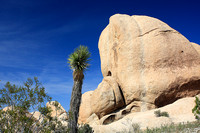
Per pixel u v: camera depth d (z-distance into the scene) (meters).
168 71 22.81
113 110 24.98
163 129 10.24
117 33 29.53
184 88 21.88
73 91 11.62
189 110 17.53
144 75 23.98
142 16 29.80
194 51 24.25
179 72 22.47
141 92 23.30
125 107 24.91
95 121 27.14
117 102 24.73
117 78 27.38
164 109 19.02
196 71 22.36
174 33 25.70
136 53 25.50
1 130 4.62
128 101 24.34
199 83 22.06
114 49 29.75
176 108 18.36
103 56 34.66
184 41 25.02
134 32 26.91
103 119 23.86
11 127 4.64
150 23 27.06
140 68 24.66
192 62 23.25
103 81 27.47
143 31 26.55
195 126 10.16
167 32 25.52
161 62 23.53
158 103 22.38
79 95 11.54
